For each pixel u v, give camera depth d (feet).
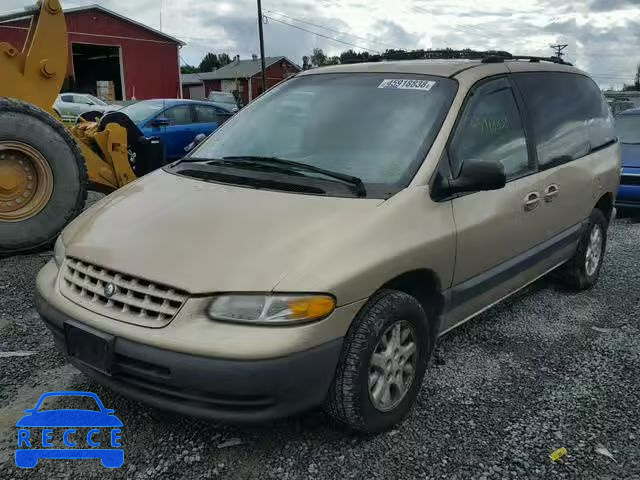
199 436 10.30
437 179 11.04
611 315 16.34
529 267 14.30
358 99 12.71
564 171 15.10
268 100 14.08
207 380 8.47
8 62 20.97
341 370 9.45
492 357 13.57
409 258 10.11
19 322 14.67
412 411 11.19
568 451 10.12
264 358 8.41
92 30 106.83
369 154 11.48
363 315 9.62
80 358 9.53
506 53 15.46
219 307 8.69
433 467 9.63
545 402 11.67
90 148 23.89
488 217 12.09
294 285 8.74
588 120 17.15
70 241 10.66
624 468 9.73
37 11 22.02
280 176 11.21
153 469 9.45
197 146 13.96
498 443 10.30
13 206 19.48
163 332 8.71
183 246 9.46
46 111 21.16
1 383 11.84
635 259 22.09
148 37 114.52
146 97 116.26
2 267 18.85
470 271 11.94
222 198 10.67
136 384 9.12
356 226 9.71
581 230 16.90
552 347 14.20
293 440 10.23
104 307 9.39
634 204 28.91
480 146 12.30
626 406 11.57
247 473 9.40
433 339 11.56
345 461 9.73
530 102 14.34
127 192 11.93
